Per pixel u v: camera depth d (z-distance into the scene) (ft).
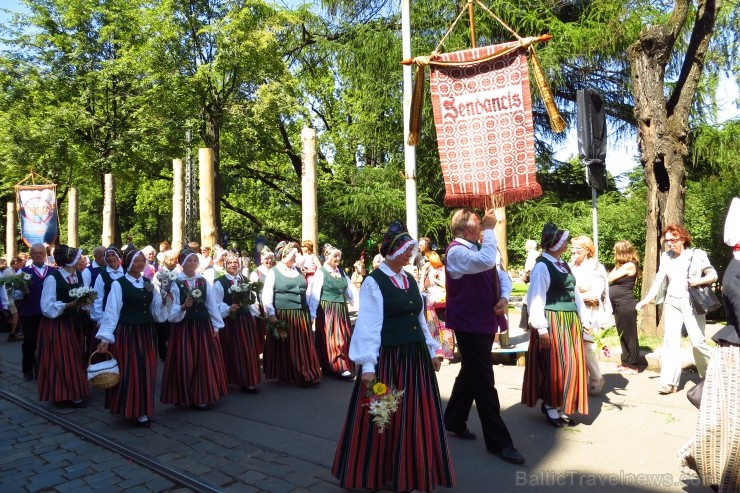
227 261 21.18
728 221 10.36
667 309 18.17
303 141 28.22
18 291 23.15
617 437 14.24
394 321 10.96
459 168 18.56
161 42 59.93
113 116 66.28
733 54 38.50
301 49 69.92
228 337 20.57
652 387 19.04
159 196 86.07
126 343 16.55
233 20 58.13
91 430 16.30
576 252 20.40
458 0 49.39
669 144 26.55
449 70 18.74
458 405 14.19
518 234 51.19
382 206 53.83
